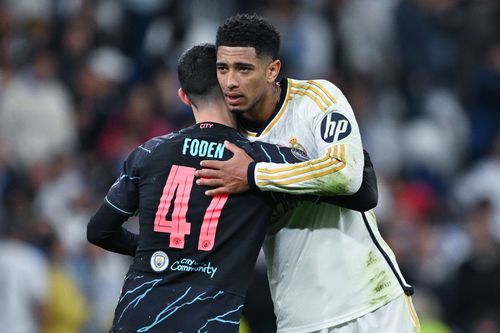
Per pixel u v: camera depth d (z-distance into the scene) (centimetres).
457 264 3928
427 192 4522
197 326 1781
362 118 4594
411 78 4994
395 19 5131
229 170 1827
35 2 4578
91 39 4506
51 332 3453
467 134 4941
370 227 1981
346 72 4766
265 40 1831
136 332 1797
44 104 4103
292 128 1900
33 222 3528
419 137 4719
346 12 5028
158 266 1816
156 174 1850
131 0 4709
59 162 3919
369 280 1955
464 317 3697
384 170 4497
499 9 5259
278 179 1812
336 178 1812
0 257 3372
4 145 3938
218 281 1802
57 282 3459
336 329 1947
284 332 1986
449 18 5216
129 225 3572
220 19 4772
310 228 1948
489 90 4981
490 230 3756
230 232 1819
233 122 1895
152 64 4481
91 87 4325
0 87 4119
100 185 3928
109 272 3588
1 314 3344
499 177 4631
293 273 1961
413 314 2012
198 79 1875
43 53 4225
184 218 1822
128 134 4122
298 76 4641
